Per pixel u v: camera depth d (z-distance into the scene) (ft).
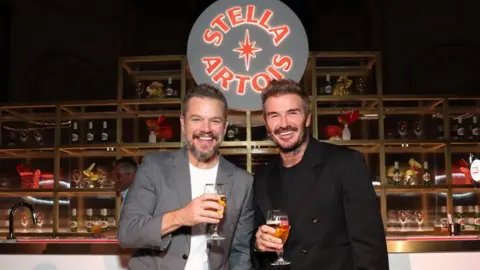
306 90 15.15
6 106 14.65
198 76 11.89
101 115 15.31
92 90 17.42
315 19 17.35
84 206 15.38
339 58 15.72
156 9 17.69
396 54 17.04
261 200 6.71
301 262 6.21
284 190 6.63
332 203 6.21
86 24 17.78
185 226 6.01
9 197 15.52
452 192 14.08
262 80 11.78
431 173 15.11
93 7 17.85
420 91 16.84
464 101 15.21
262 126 14.76
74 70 17.54
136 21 17.69
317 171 6.39
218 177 6.39
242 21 11.93
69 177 15.53
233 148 14.52
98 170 15.12
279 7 11.91
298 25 11.87
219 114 6.03
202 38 11.94
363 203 6.08
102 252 9.39
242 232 6.52
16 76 17.58
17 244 9.49
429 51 17.01
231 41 11.89
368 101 14.99
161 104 15.23
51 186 15.58
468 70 16.85
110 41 17.65
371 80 15.96
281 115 6.23
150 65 15.99
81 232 14.89
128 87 15.57
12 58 17.67
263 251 6.16
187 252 5.97
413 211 14.74
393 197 15.02
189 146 6.21
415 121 15.34
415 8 17.22
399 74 16.93
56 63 17.60
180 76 15.25
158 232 5.57
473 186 13.96
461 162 14.55
